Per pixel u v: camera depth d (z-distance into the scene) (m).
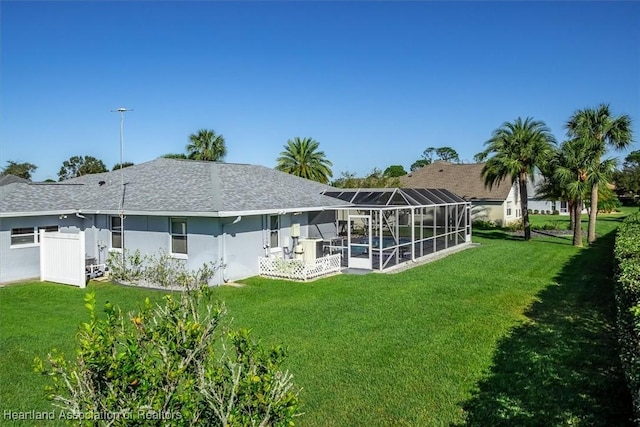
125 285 15.41
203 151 43.34
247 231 16.56
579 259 20.33
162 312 3.91
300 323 10.36
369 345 8.74
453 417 5.85
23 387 6.93
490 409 6.00
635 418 4.84
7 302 12.91
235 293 13.84
